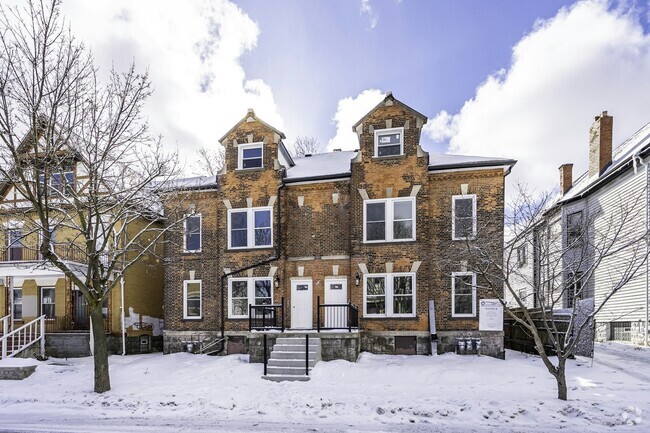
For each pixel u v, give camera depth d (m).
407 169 16.06
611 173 19.19
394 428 7.36
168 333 18.09
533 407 8.20
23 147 11.37
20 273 17.83
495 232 15.16
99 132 11.02
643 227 16.47
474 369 12.15
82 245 16.38
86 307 18.98
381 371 12.27
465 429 7.21
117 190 12.61
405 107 16.30
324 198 17.28
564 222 22.81
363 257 16.09
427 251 15.64
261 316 16.97
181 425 7.78
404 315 15.48
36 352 17.12
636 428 7.05
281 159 18.59
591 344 13.40
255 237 17.59
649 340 16.69
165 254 18.72
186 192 18.12
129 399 9.83
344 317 16.36
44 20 10.04
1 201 15.39
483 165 15.66
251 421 7.98
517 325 17.31
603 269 19.83
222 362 14.56
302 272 17.02
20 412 9.00
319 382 11.34
